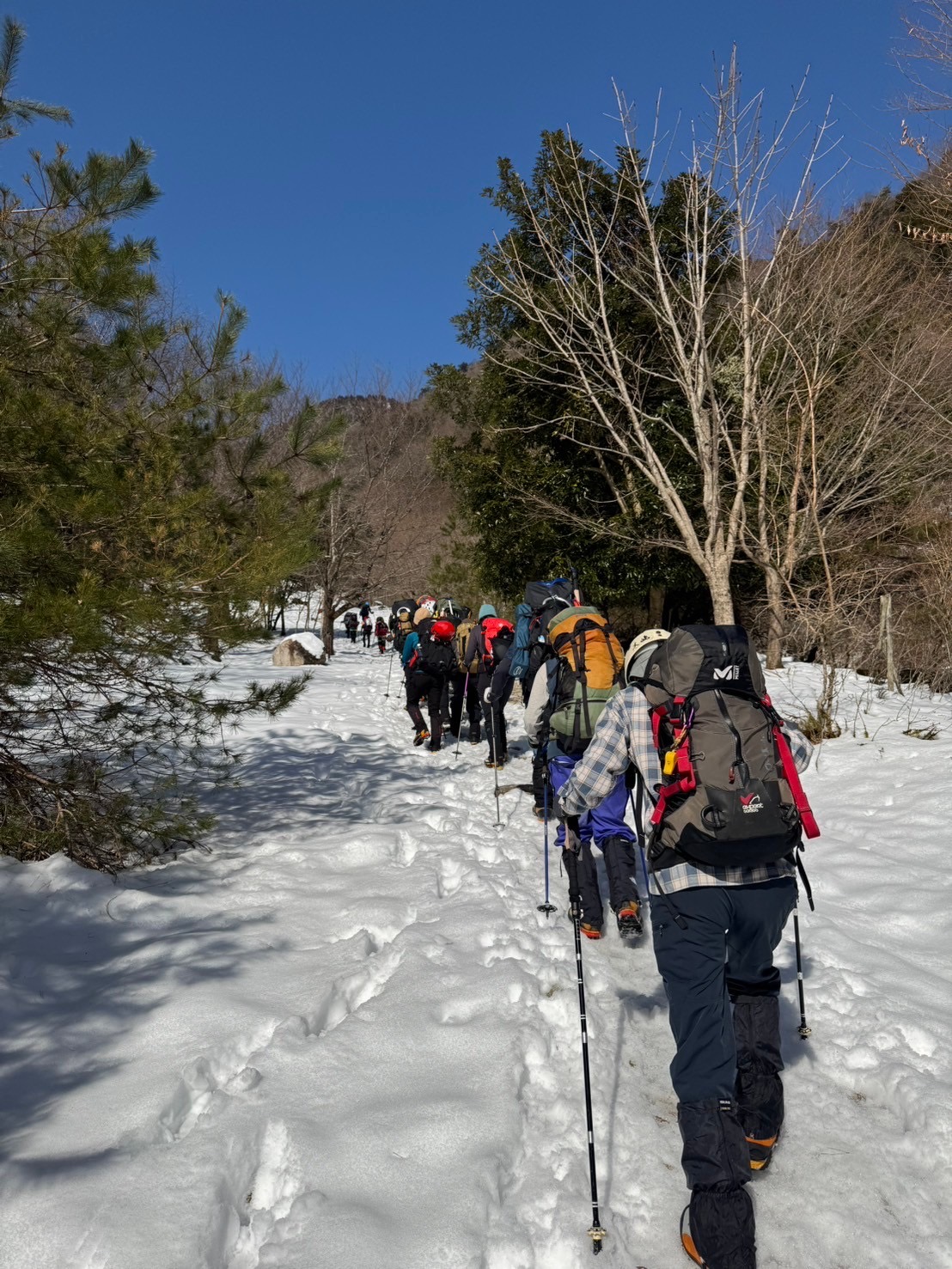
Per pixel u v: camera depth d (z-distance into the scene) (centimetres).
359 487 2720
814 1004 377
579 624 496
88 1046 336
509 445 2075
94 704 552
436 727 1036
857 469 1486
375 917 480
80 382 537
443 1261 231
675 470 1859
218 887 531
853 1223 252
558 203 1494
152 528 519
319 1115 294
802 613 1077
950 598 1277
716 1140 238
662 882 272
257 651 670
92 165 530
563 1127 297
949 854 568
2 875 482
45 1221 238
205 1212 244
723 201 1307
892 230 1648
